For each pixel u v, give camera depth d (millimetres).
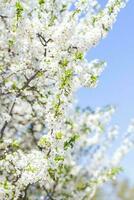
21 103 13711
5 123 12227
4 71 11883
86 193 16469
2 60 12055
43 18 11523
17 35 11336
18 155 10750
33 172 9828
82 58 10852
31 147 15195
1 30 11352
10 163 10477
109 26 11164
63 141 10039
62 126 10094
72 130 17078
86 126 18641
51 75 11117
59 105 10000
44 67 10773
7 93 11953
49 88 12227
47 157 10148
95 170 20031
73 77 10867
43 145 10055
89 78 11188
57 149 10117
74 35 11047
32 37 11391
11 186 9969
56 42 10961
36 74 11445
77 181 18828
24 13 11016
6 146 11445
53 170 10391
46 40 11492
